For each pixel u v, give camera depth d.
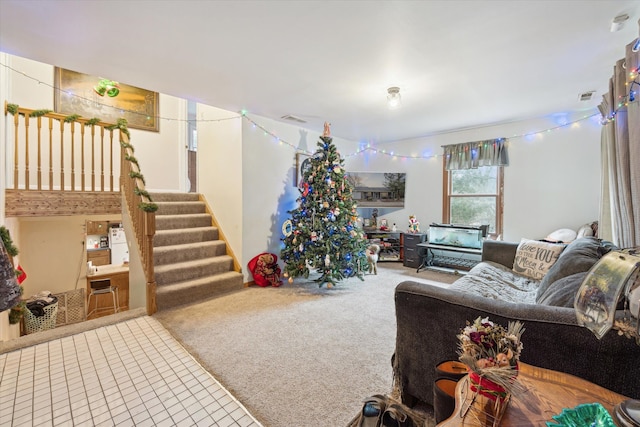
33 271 4.65
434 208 5.39
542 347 1.26
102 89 4.84
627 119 2.01
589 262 2.09
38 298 4.25
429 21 1.91
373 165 6.17
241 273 4.08
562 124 4.04
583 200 3.92
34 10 1.80
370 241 5.58
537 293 2.37
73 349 2.31
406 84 2.96
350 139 5.81
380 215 6.11
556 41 2.17
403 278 4.53
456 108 3.77
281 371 2.04
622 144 2.06
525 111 3.89
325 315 3.06
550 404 0.91
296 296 3.68
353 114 4.05
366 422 1.18
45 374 1.98
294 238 4.04
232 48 2.27
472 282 2.72
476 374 0.89
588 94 3.25
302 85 3.00
